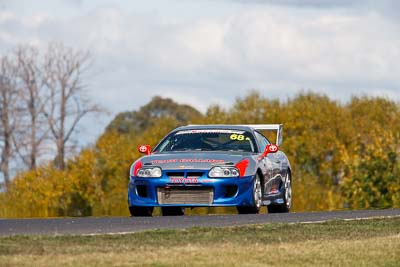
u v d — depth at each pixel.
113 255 29.28
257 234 35.84
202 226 38.66
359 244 33.00
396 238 34.91
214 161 50.81
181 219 44.56
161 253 29.89
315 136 164.62
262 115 177.12
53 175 153.12
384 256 30.52
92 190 153.12
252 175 51.09
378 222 41.38
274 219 44.25
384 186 110.75
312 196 131.12
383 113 183.75
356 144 160.00
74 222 43.03
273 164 55.69
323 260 29.61
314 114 172.25
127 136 171.75
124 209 153.12
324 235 36.03
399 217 44.00
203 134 54.25
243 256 29.69
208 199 50.31
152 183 50.66
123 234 34.69
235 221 42.84
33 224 41.53
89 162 152.88
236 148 53.53
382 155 110.81
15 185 152.88
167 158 51.31
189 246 31.73
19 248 30.44
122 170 154.50
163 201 50.72
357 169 112.00
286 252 30.78
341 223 40.72
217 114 180.00
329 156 160.88
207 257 29.28
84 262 27.86
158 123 187.38
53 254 29.39
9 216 150.88
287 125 169.50
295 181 135.25
